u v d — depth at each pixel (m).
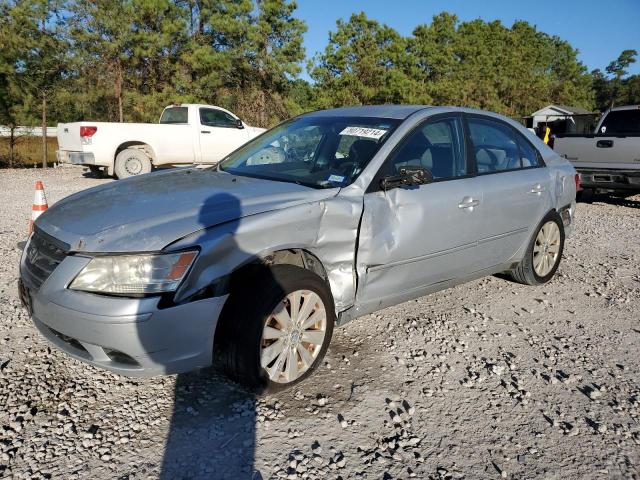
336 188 3.59
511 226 4.76
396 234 3.77
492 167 4.70
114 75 19.83
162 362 2.86
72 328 2.85
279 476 2.61
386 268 3.77
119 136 13.01
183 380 3.45
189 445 2.82
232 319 3.03
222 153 14.62
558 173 5.32
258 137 4.86
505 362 3.84
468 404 3.29
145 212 3.16
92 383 3.38
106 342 2.78
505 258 4.89
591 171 10.03
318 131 4.37
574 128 24.19
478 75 38.44
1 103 17.31
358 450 2.82
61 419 3.00
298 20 23.06
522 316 4.69
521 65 44.50
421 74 28.59
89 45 18.95
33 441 2.81
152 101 20.06
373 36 26.39
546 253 5.36
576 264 6.41
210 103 22.20
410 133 4.05
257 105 23.19
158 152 13.57
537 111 41.53
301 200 3.39
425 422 3.09
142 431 2.93
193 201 3.31
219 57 21.11
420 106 4.49
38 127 19.05
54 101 18.11
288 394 3.32
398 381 3.52
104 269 2.81
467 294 5.19
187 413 3.10
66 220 3.21
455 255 4.27
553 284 5.57
